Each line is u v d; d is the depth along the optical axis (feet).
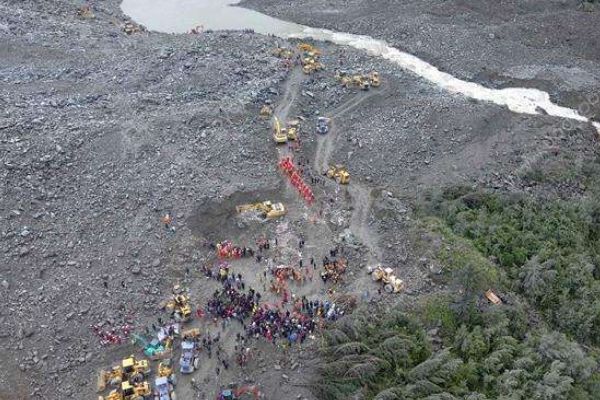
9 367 184.55
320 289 211.00
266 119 297.94
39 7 410.93
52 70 327.47
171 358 188.65
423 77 355.77
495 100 346.95
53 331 193.98
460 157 287.48
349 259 222.89
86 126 264.93
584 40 398.21
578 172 280.31
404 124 303.27
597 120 336.90
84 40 364.58
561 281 222.69
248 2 460.96
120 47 361.30
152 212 233.76
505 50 389.39
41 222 224.94
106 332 195.31
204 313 201.98
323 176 269.44
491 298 204.33
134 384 179.11
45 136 255.29
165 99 300.61
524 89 358.02
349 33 416.67
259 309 200.23
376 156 283.59
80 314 199.31
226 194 243.19
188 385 181.78
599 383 181.88
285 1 458.91
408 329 189.78
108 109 286.87
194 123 278.46
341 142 291.58
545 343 187.32
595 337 212.02
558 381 176.55
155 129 270.05
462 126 302.86
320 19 431.02
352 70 346.33
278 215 241.76
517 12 425.69
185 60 339.77
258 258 223.10
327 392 173.99
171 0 469.16
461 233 236.84
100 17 426.51
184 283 213.66
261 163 267.59
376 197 256.52
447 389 173.88
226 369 185.06
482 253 228.22
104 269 213.66
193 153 261.85
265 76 330.54
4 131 254.27
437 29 407.23
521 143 296.51
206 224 234.58
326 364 177.68
